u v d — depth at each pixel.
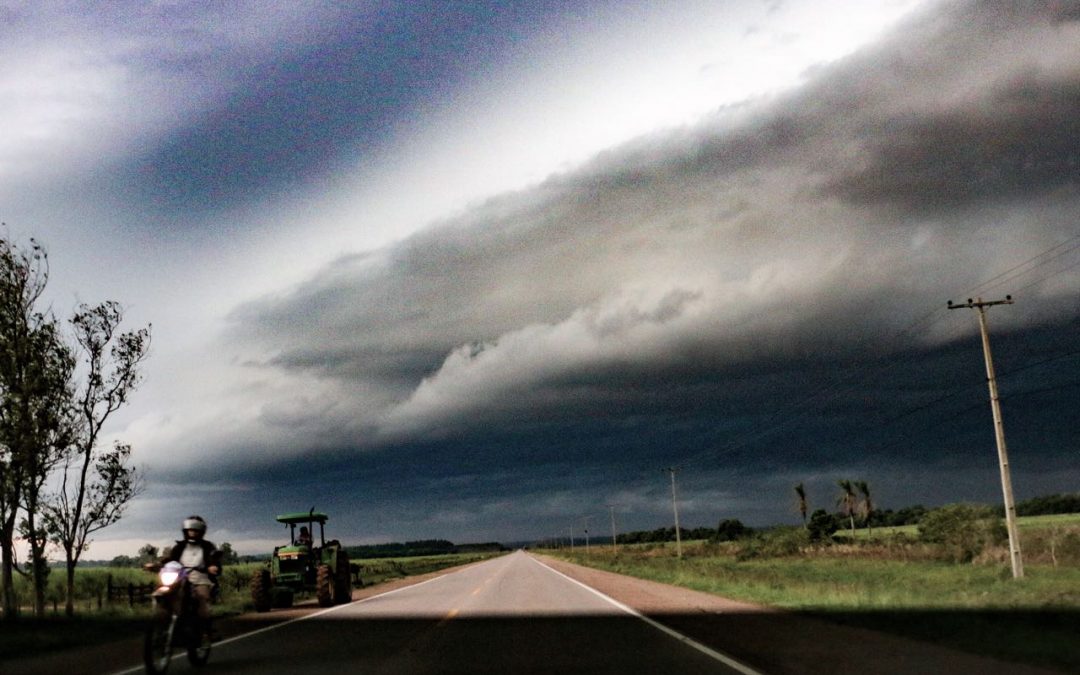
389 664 11.42
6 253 24.72
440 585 38.53
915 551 48.41
